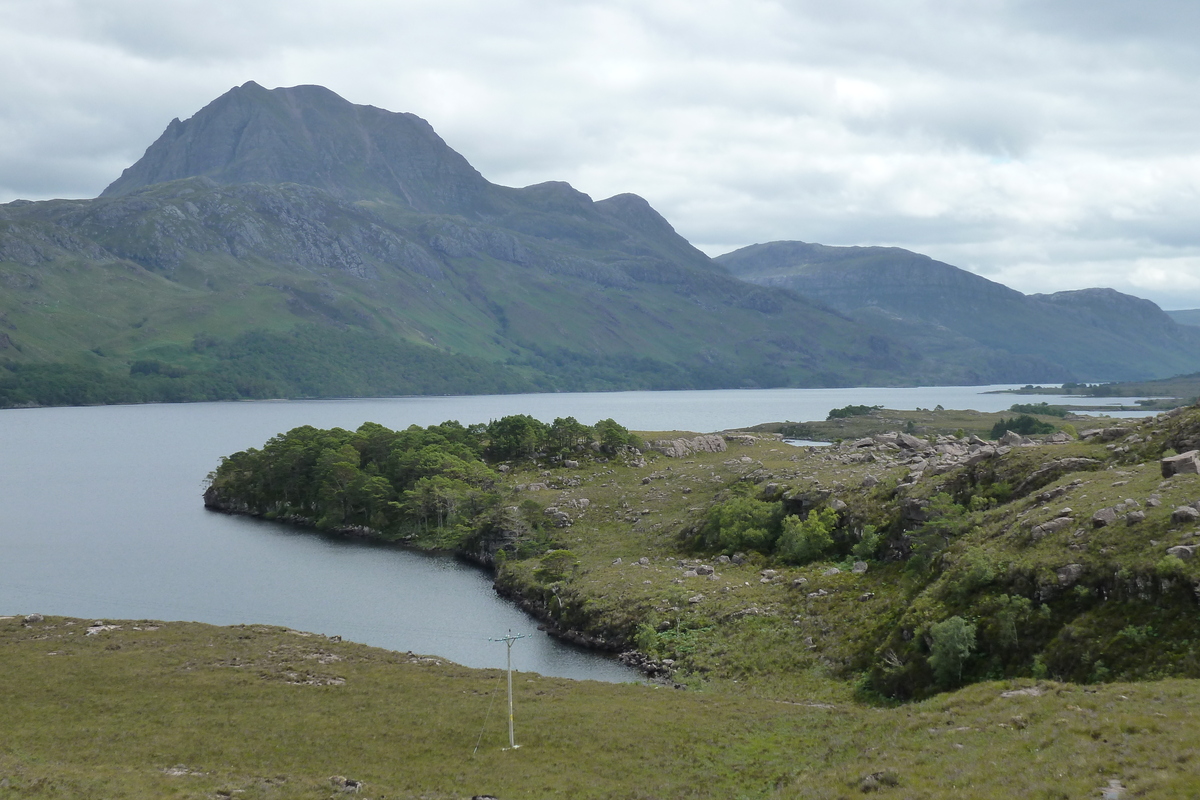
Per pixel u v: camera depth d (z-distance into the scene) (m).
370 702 65.94
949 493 99.00
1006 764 40.22
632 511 147.25
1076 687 51.31
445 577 134.50
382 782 50.59
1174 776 34.25
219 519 191.12
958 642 65.19
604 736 59.25
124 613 112.62
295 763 53.59
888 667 71.62
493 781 51.09
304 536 171.25
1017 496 91.44
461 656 93.94
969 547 77.31
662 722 62.69
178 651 78.94
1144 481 75.50
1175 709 43.16
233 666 74.50
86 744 55.34
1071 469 90.19
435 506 166.75
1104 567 63.78
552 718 63.22
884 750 47.97
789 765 51.97
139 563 144.62
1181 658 54.22
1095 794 34.69
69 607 116.12
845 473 131.38
